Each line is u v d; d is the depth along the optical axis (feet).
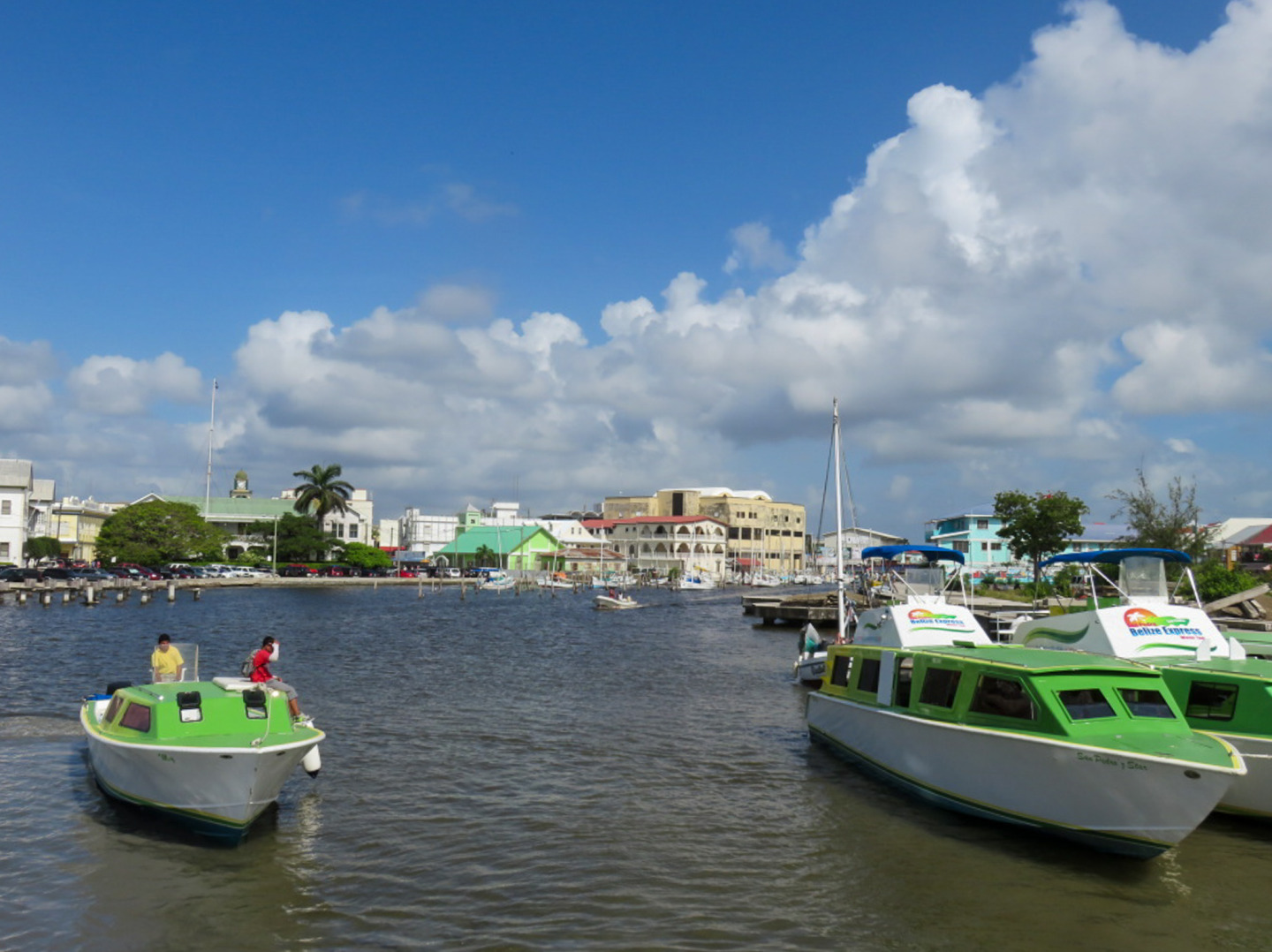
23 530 321.32
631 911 40.63
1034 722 47.19
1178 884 43.39
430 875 44.50
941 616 65.62
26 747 66.85
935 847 48.47
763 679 111.75
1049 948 37.32
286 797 56.49
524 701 92.84
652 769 64.80
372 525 570.87
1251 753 49.47
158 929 38.32
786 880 44.27
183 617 195.62
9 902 40.60
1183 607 63.16
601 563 504.43
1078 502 216.13
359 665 122.01
